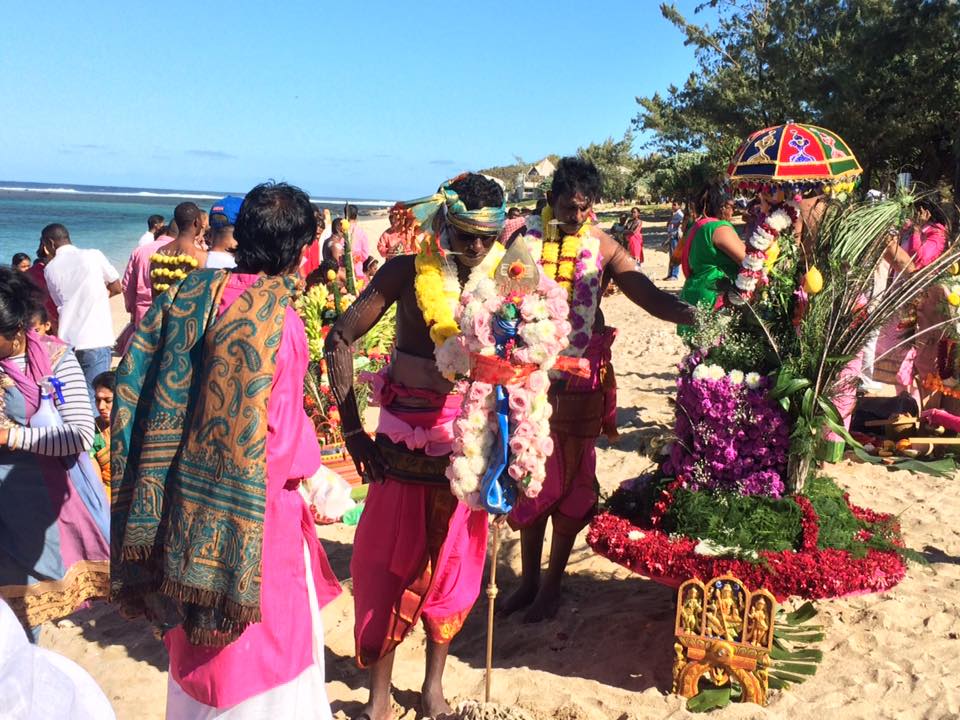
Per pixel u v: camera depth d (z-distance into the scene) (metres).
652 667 4.17
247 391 2.73
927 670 4.06
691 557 3.87
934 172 34.59
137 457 2.89
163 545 2.80
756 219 4.39
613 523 4.18
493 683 4.04
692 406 4.20
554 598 4.75
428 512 3.70
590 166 4.46
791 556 3.85
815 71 36.31
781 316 4.12
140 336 2.93
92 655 4.38
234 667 2.88
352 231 11.70
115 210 118.81
